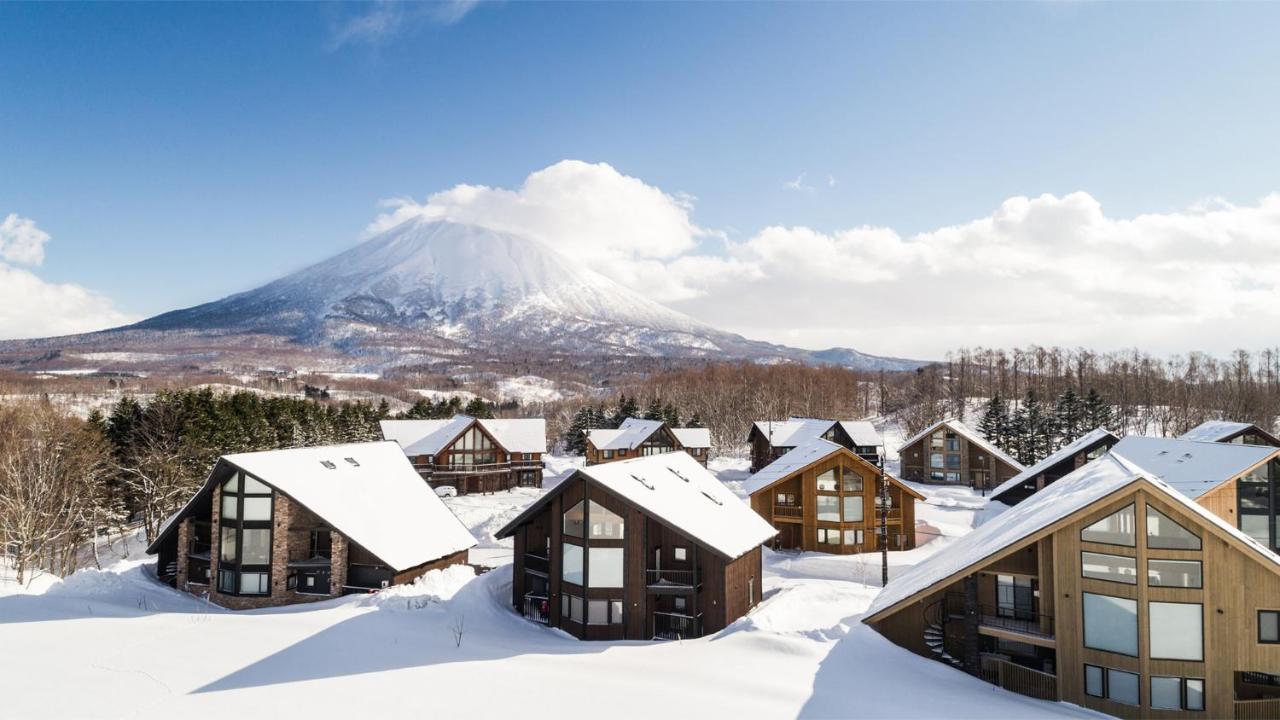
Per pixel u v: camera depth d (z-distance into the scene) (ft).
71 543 182.91
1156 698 74.69
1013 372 570.46
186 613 108.17
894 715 69.36
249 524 120.16
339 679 77.92
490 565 158.30
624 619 105.81
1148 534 75.92
